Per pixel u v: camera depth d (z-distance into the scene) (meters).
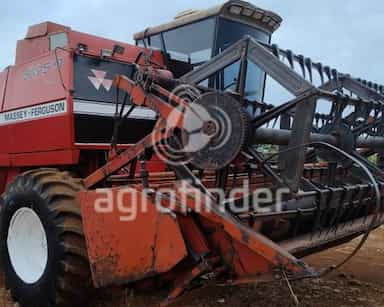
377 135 5.05
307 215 3.87
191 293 4.51
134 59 5.46
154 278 3.95
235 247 3.42
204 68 4.04
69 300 4.02
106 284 3.80
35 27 5.40
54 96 4.70
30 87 5.04
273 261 3.18
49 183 4.16
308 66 4.95
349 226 4.36
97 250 3.85
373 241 7.63
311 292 4.75
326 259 6.30
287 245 3.69
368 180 4.43
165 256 3.50
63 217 3.98
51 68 4.77
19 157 5.21
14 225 4.56
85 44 5.11
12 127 5.29
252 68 5.83
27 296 4.31
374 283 5.16
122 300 4.34
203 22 5.98
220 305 4.27
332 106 4.32
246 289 4.70
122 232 3.72
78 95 4.60
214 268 3.52
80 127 4.61
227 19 5.91
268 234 3.72
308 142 3.42
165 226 3.50
